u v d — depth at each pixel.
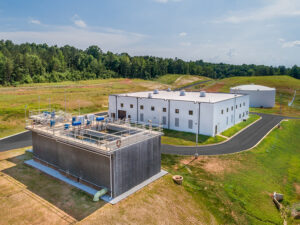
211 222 19.22
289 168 31.61
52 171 24.64
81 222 16.92
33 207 18.53
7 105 62.09
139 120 50.88
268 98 80.25
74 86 112.00
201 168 28.33
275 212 21.86
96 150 19.66
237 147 36.31
